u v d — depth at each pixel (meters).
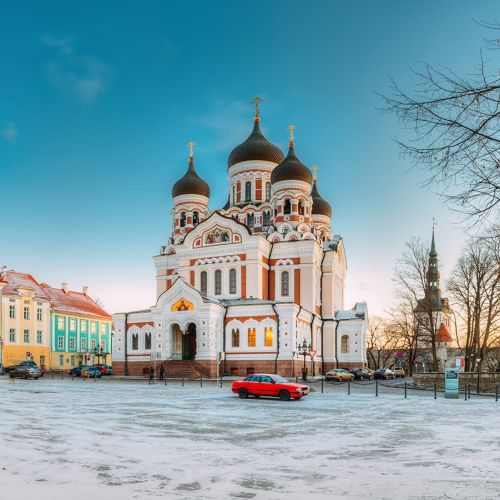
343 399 33.84
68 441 16.00
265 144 77.56
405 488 10.61
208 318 57.78
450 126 8.91
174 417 22.80
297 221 70.19
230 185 79.44
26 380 57.06
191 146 81.06
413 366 93.31
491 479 11.40
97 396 34.12
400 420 22.58
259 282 65.00
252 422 21.47
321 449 15.16
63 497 9.73
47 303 83.44
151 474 11.72
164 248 76.69
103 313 99.25
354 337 71.12
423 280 63.78
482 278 57.09
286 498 9.86
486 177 8.99
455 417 23.88
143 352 63.72
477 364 57.56
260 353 58.09
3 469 11.96
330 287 72.00
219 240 67.81
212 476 11.59
